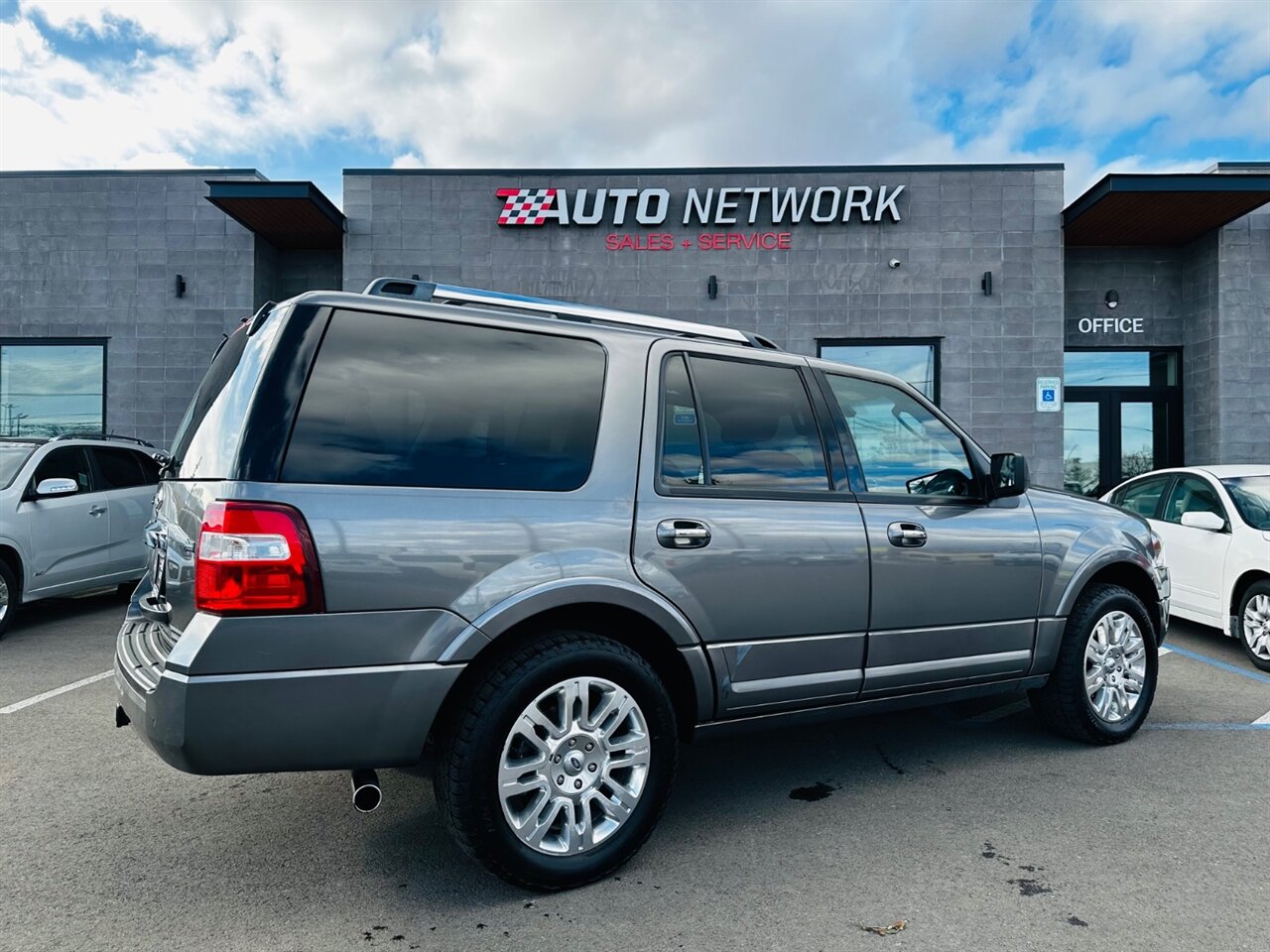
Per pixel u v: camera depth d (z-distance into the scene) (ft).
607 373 9.94
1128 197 35.94
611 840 9.07
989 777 12.17
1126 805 11.10
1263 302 40.11
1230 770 12.42
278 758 7.75
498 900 8.67
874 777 12.21
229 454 7.97
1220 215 38.14
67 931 8.07
